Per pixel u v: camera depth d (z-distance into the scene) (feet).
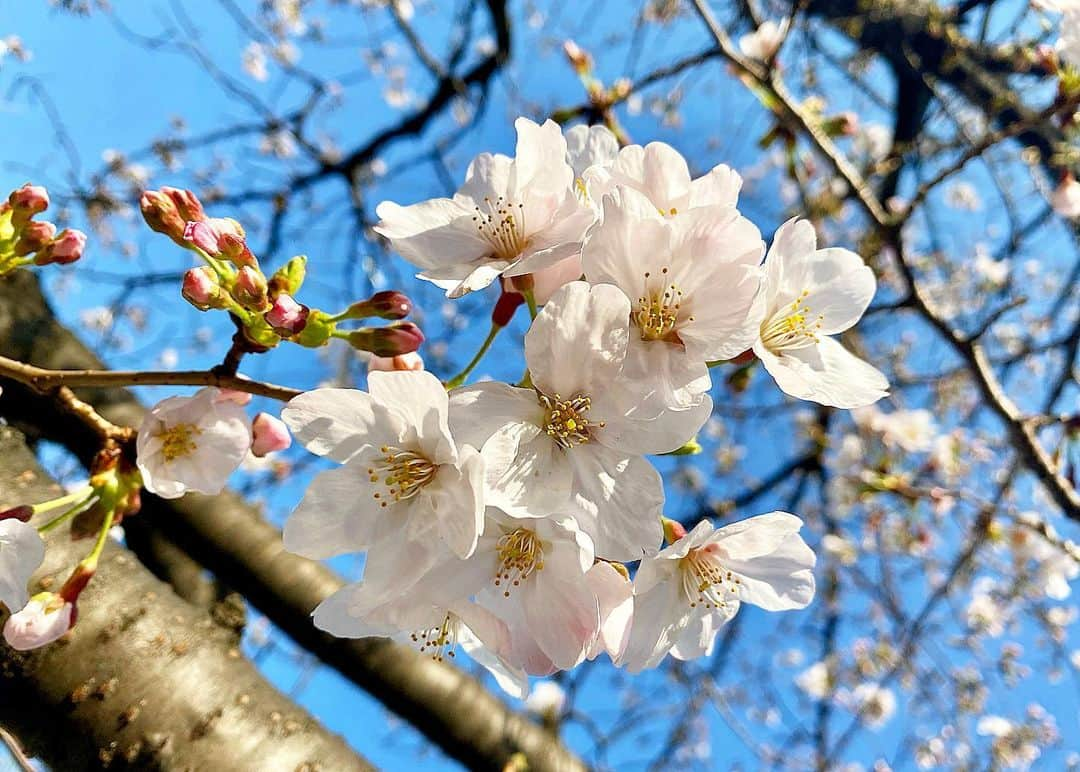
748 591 0.36
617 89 0.83
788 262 0.36
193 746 0.37
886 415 1.20
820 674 1.37
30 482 0.43
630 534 0.28
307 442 0.29
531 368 0.28
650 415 0.28
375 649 0.54
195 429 0.34
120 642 0.38
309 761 0.39
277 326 0.29
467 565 0.29
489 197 0.35
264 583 0.54
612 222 0.28
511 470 0.28
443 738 0.54
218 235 0.30
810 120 0.83
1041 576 1.14
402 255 0.35
